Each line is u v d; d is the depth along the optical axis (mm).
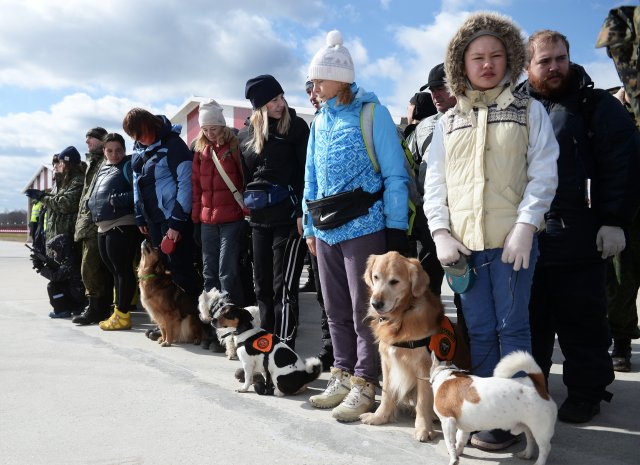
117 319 6188
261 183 4297
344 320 3588
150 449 2848
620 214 2998
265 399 3713
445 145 2873
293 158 4344
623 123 3025
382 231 3408
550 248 3111
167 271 5605
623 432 3061
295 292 4340
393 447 2863
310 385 4074
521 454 2701
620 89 4539
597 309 3166
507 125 2680
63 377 4215
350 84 3465
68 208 6844
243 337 3869
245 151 4516
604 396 3303
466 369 3225
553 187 2641
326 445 2898
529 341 2811
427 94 4723
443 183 2902
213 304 3932
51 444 2920
